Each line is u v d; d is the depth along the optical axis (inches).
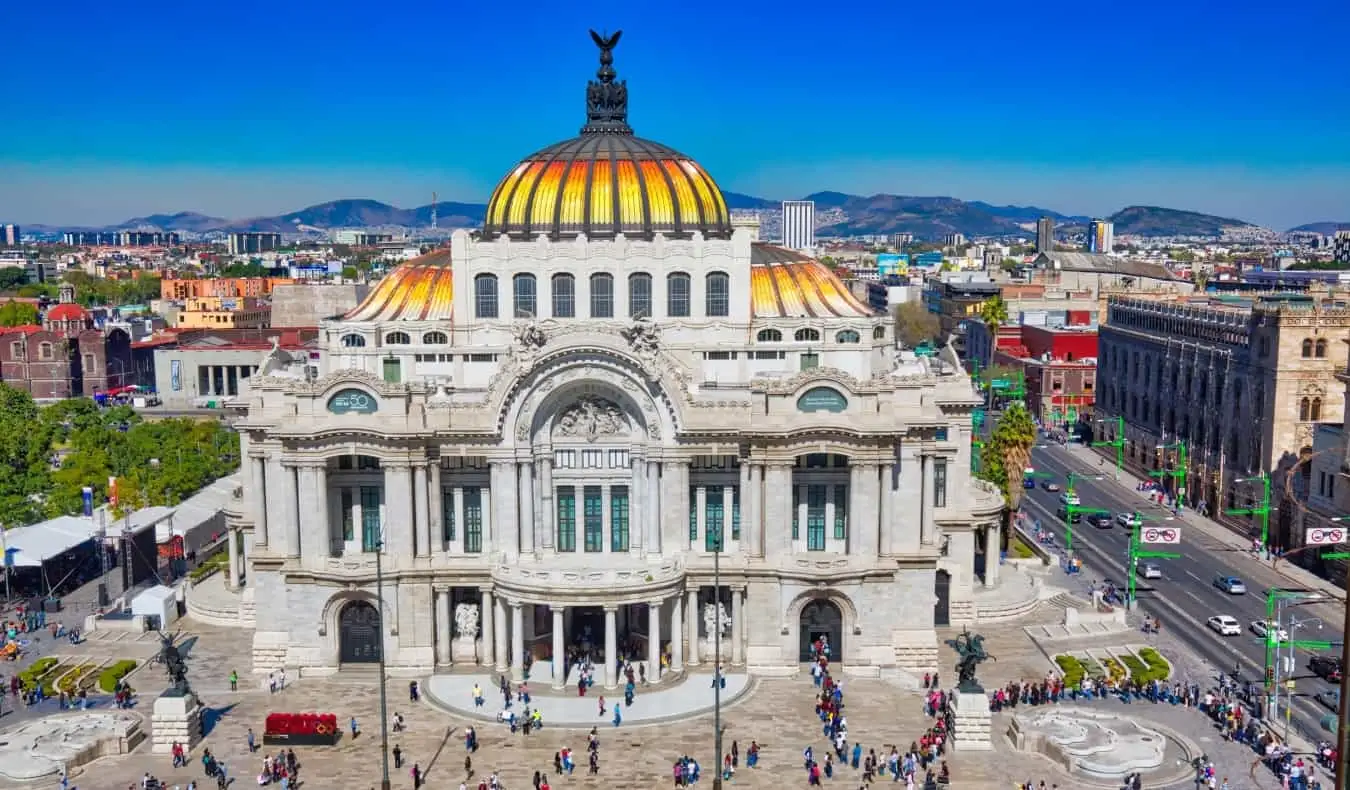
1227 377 6899.6
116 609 5265.8
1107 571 5880.9
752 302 5103.3
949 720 3971.5
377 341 5022.1
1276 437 6343.5
